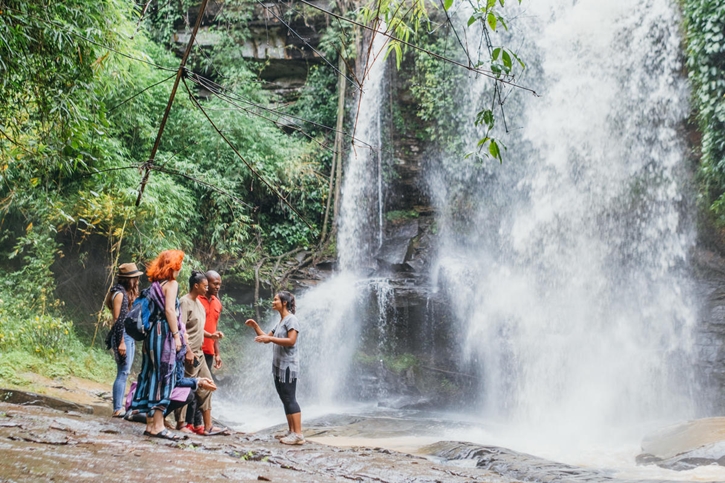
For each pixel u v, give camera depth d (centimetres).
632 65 1602
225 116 1634
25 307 1097
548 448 902
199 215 1520
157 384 472
